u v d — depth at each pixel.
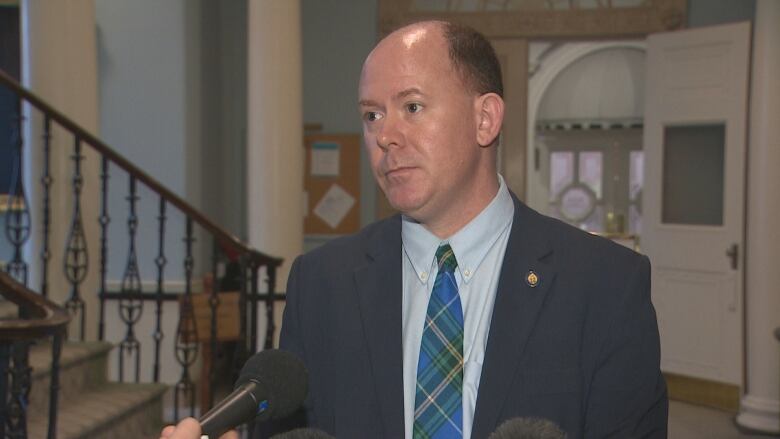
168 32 6.27
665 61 6.04
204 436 0.73
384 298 1.06
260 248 5.40
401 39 0.97
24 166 4.47
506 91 6.89
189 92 6.34
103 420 3.73
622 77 10.07
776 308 5.30
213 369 4.42
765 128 5.34
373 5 7.00
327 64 7.06
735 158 5.66
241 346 4.29
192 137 6.39
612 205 10.07
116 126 6.33
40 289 4.47
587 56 10.15
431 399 0.99
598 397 0.98
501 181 1.09
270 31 5.33
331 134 7.06
